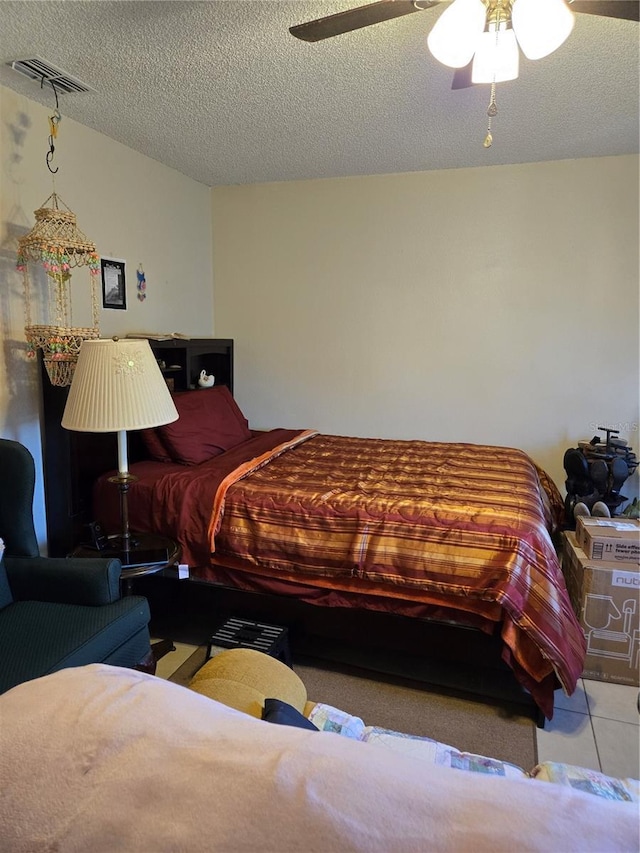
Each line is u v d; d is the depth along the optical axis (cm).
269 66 209
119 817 58
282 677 130
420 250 362
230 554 214
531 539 185
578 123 270
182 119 263
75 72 214
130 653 167
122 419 193
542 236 341
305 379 400
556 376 352
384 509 204
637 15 140
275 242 391
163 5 170
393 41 189
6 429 234
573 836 53
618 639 205
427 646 195
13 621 161
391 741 117
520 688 188
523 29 143
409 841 52
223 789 59
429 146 305
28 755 66
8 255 231
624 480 310
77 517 244
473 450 309
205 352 346
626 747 173
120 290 305
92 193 279
